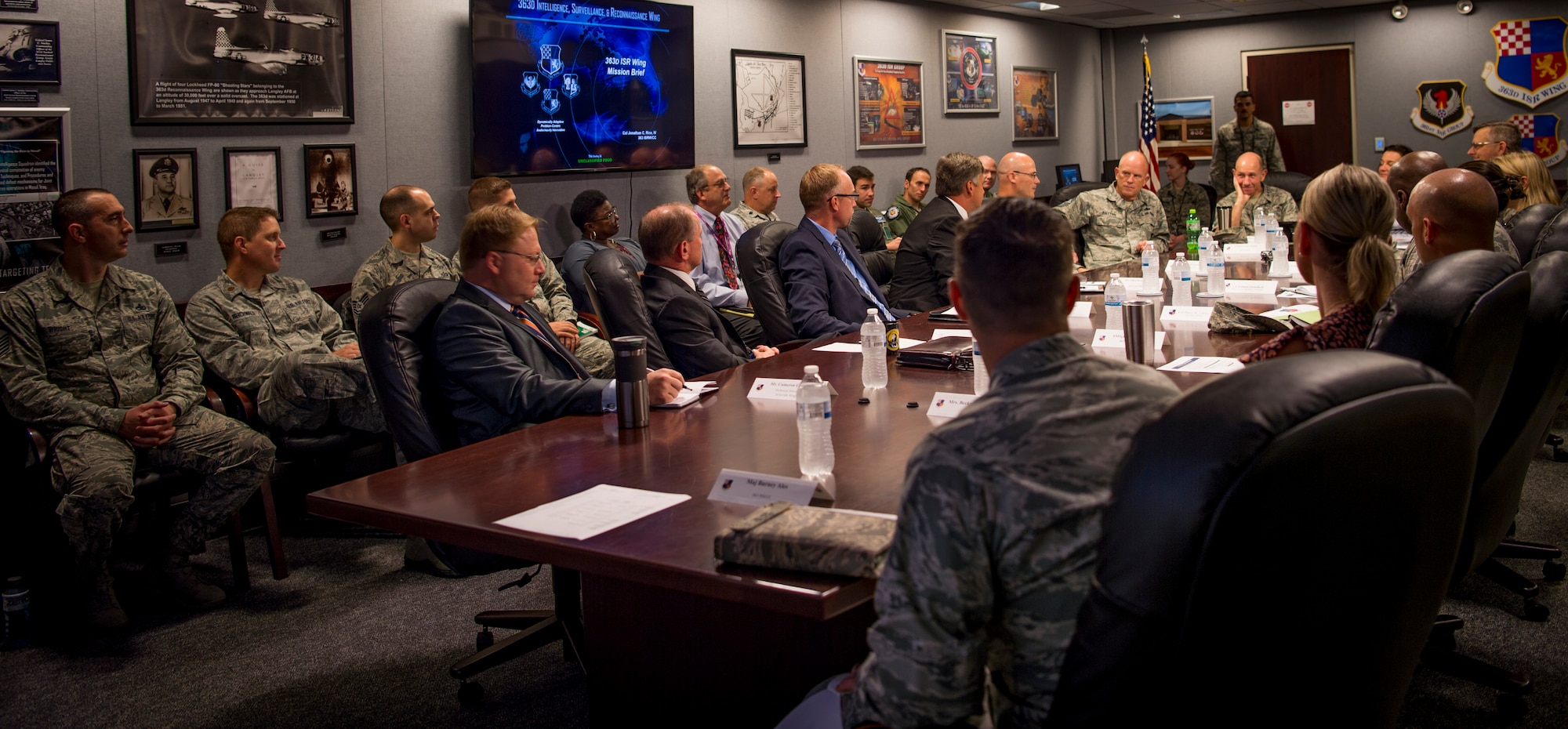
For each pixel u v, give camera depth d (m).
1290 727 0.94
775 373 2.85
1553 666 2.40
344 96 4.76
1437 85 9.67
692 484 1.81
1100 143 10.77
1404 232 4.59
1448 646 2.41
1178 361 2.57
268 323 3.74
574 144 5.71
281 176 4.58
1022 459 0.99
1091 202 6.35
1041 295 1.08
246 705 2.45
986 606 1.01
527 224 2.61
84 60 3.96
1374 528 0.91
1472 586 2.90
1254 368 0.91
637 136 6.04
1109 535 0.89
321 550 3.61
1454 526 1.01
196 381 3.32
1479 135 5.46
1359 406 0.86
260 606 3.10
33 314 3.06
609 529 1.58
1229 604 0.85
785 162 7.15
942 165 4.78
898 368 2.83
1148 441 0.87
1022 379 1.06
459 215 5.33
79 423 2.99
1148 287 3.96
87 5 3.96
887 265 5.70
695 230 3.54
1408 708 2.24
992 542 1.00
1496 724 2.16
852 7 7.61
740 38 6.75
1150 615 0.86
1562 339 1.97
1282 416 0.83
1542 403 2.01
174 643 2.84
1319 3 9.59
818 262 3.98
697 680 1.88
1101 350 2.86
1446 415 0.94
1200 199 8.39
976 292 1.11
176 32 4.18
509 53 5.34
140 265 4.17
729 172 6.76
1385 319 1.75
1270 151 9.55
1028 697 1.02
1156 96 10.66
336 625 2.93
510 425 2.51
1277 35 10.11
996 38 9.10
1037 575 0.99
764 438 2.11
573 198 5.86
